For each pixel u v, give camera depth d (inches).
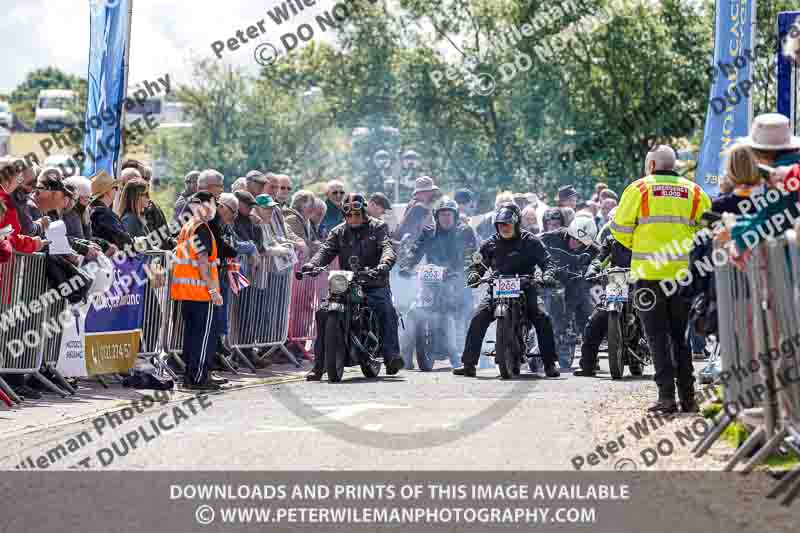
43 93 7618.1
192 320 1285.7
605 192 2132.1
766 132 843.4
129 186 1339.8
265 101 6245.1
